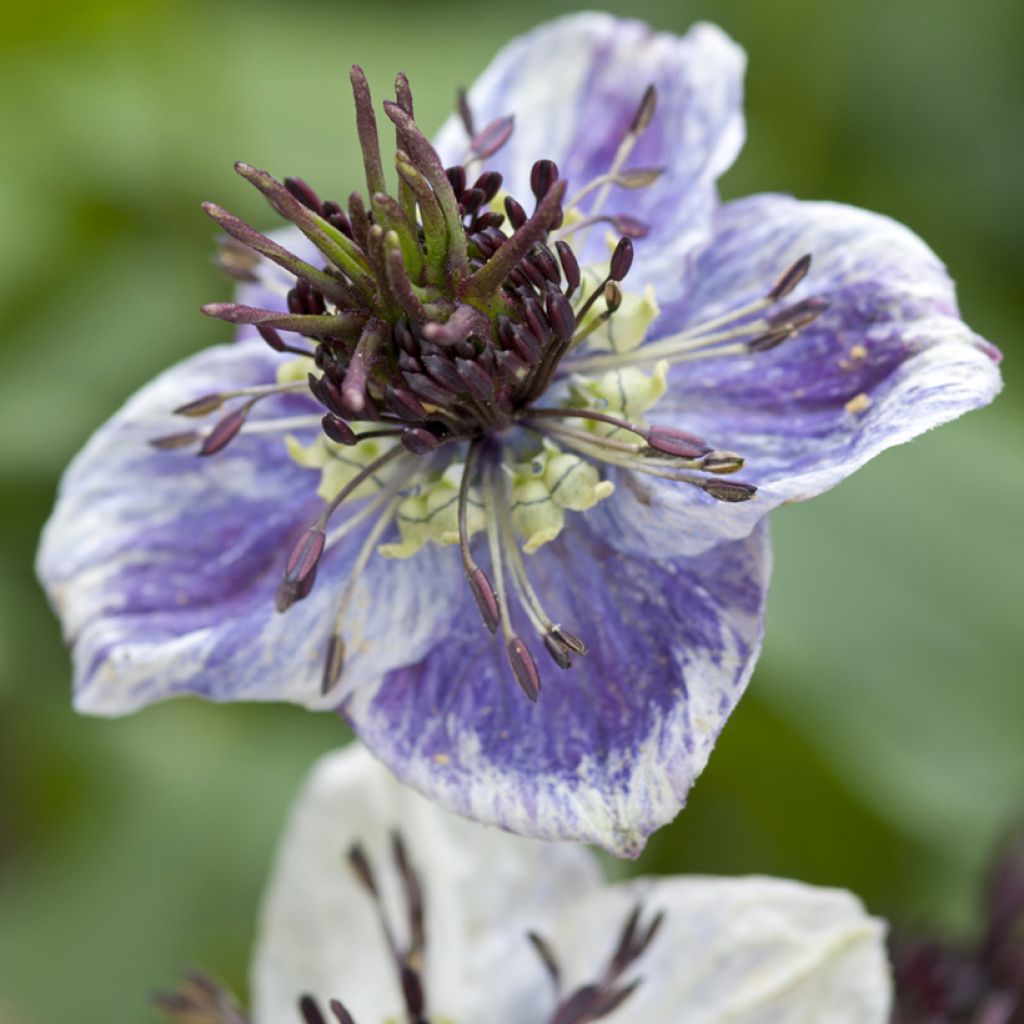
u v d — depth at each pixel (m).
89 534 0.25
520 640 0.24
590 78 0.26
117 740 0.31
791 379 0.24
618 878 0.29
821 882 0.30
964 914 0.29
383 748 0.24
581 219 0.25
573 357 0.24
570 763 0.24
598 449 0.24
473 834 0.26
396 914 0.26
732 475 0.24
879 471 0.32
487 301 0.23
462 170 0.24
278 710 0.32
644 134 0.25
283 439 0.25
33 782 0.32
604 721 0.24
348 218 0.24
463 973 0.26
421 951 0.25
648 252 0.25
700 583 0.24
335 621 0.24
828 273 0.24
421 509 0.24
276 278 0.25
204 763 0.31
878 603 0.31
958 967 0.26
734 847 0.30
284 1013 0.26
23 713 0.32
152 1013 0.30
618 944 0.25
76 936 0.31
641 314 0.24
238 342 0.26
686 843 0.30
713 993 0.25
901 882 0.30
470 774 0.24
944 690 0.30
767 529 0.24
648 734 0.24
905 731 0.30
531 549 0.24
